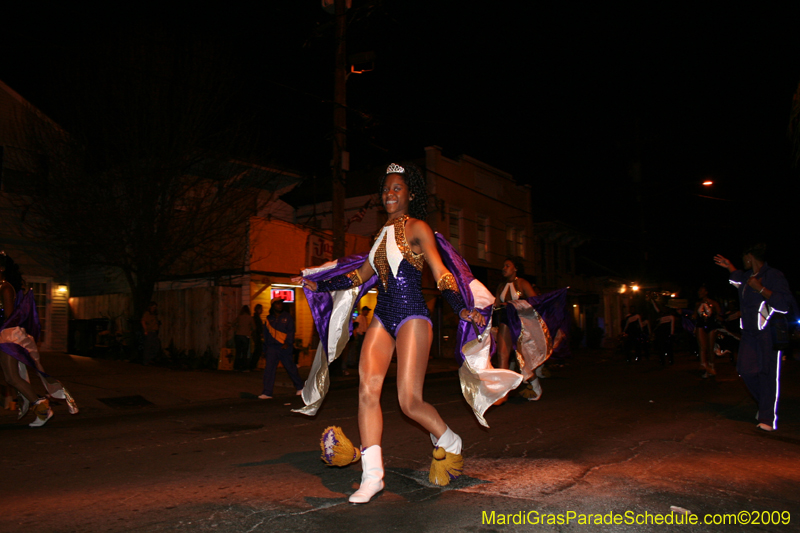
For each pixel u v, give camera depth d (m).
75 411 7.04
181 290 16.36
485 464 4.69
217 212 15.86
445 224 22.98
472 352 3.99
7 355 6.62
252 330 15.01
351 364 16.56
